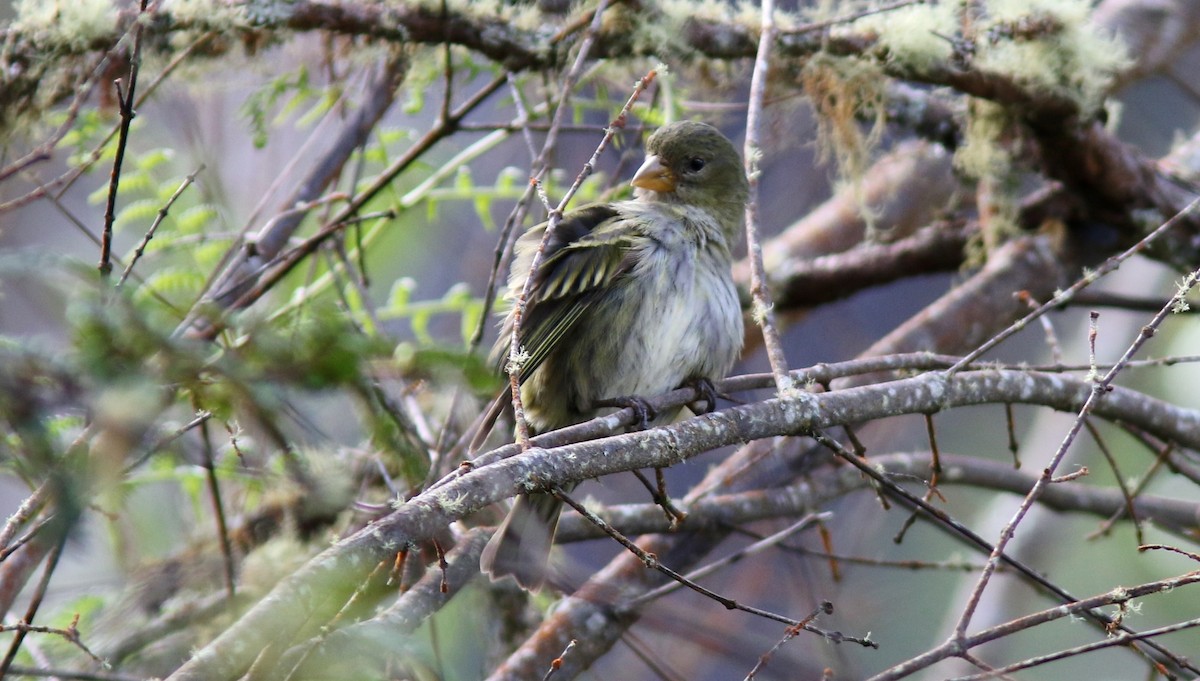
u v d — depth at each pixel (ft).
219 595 29.30
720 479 33.17
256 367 12.94
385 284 45.55
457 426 27.61
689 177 31.19
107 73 28.09
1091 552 44.14
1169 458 30.12
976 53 32.37
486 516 31.42
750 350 44.93
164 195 33.73
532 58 30.91
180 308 14.30
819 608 20.22
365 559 16.79
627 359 28.45
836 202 46.68
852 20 31.22
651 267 28.66
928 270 41.63
